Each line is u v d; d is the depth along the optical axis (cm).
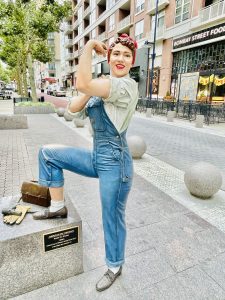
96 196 422
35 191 230
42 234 202
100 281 224
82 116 188
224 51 1748
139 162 639
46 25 1546
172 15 2202
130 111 177
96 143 188
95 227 324
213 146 870
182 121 1552
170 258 271
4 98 3456
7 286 203
